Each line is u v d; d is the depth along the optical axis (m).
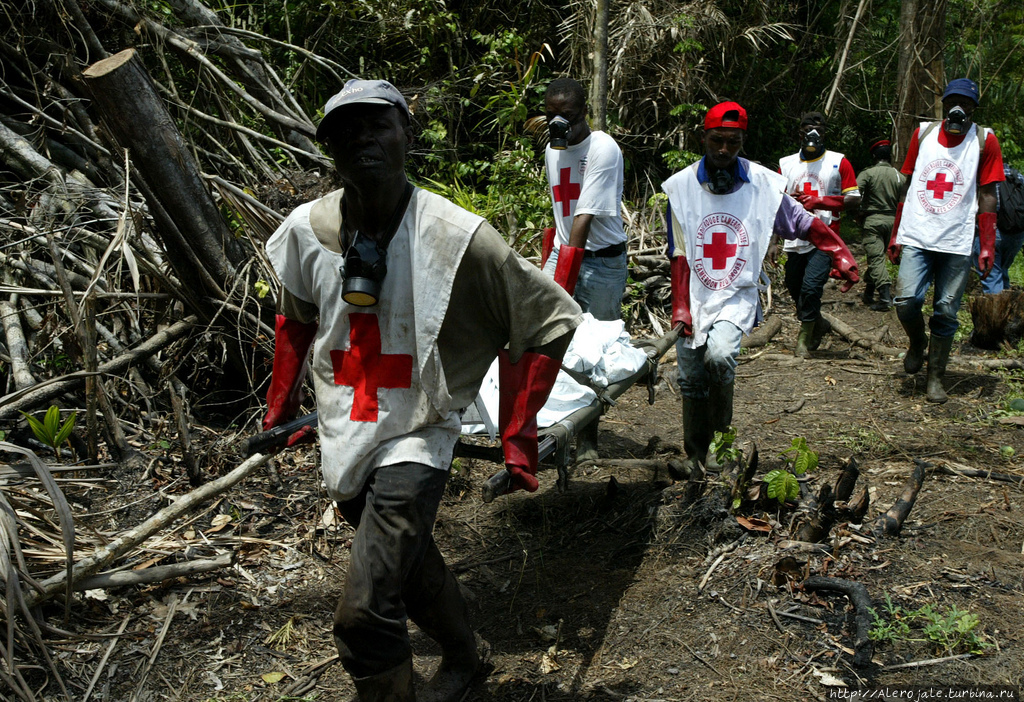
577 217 4.30
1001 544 3.63
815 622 3.12
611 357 3.42
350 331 2.34
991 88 13.34
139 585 3.35
